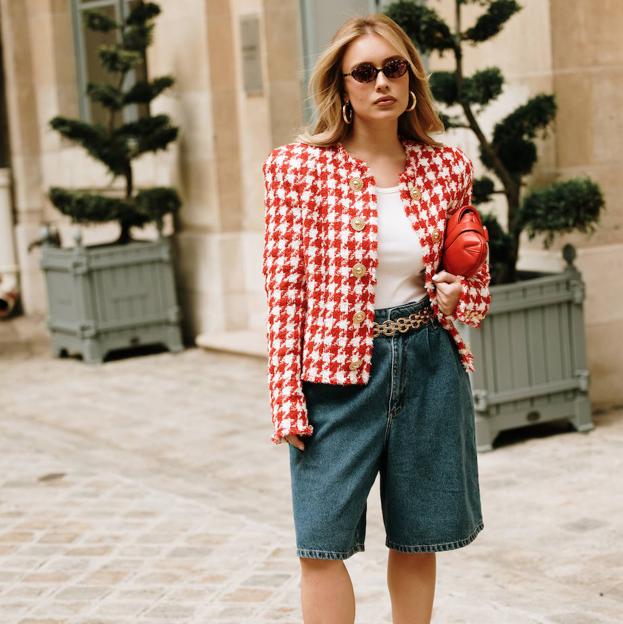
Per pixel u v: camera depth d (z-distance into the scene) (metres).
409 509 2.87
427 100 2.94
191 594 4.08
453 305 2.85
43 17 11.43
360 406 2.80
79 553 4.59
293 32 8.69
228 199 9.23
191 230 9.56
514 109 6.18
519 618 3.68
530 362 5.93
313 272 2.80
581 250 6.42
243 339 9.03
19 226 12.03
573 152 6.38
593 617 3.67
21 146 11.91
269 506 5.24
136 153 9.18
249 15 8.75
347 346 2.78
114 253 9.13
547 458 5.68
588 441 5.92
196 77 9.17
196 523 4.88
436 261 2.85
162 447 6.44
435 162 2.91
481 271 2.88
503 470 5.53
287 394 2.79
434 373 2.85
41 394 8.11
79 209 9.02
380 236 2.81
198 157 9.31
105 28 9.19
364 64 2.79
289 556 4.40
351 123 2.91
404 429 2.84
